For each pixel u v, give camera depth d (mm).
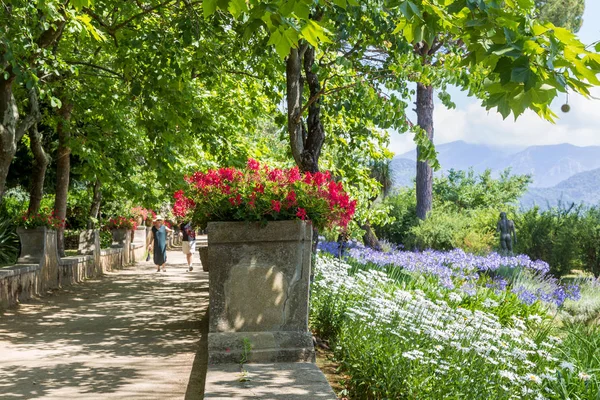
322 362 7062
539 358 6852
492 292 12062
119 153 19656
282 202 6516
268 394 4805
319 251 15938
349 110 11258
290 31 4016
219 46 14273
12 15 11406
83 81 17344
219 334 6234
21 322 10836
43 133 23891
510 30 3475
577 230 22266
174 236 52719
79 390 6195
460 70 9836
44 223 15797
